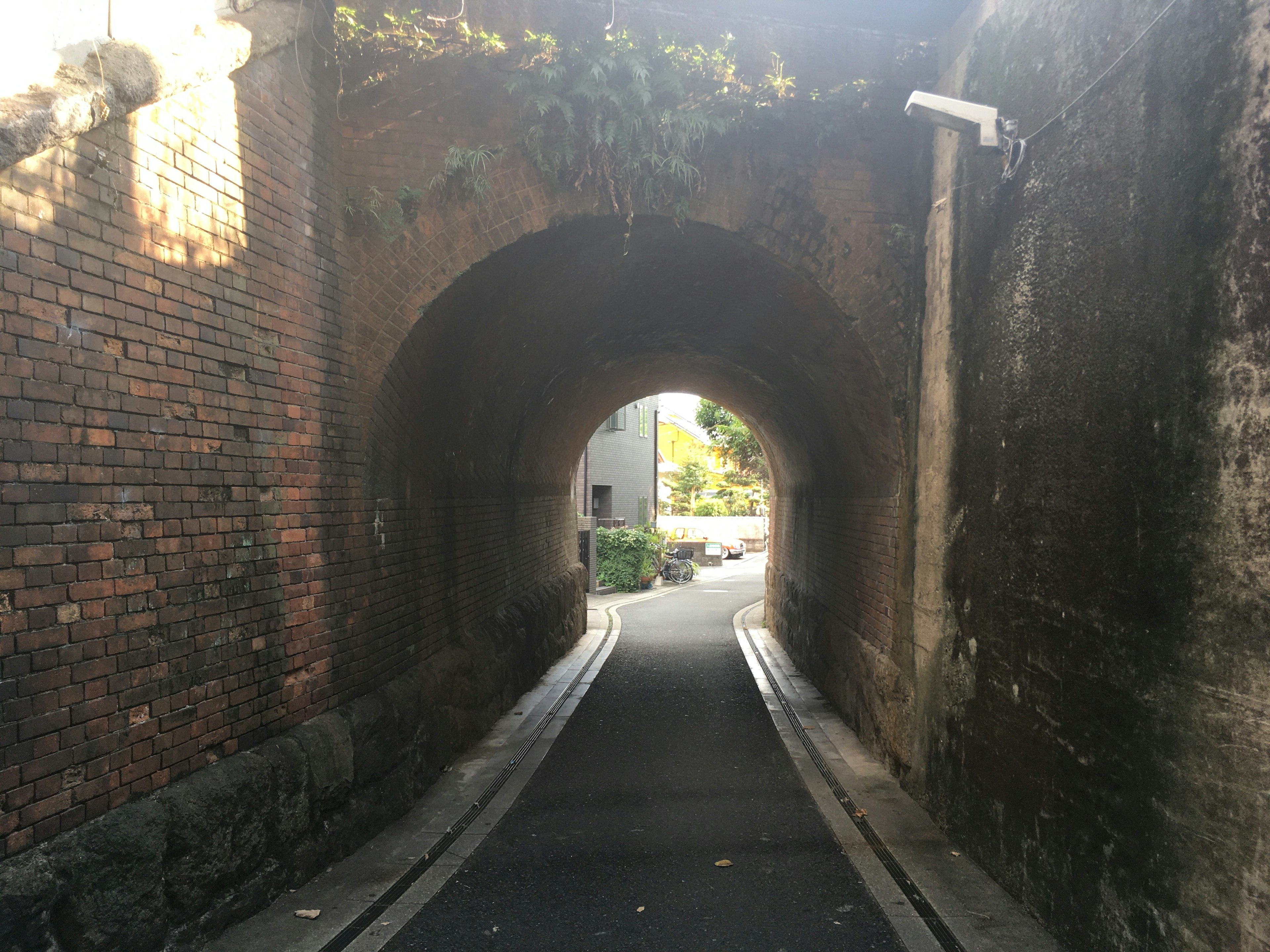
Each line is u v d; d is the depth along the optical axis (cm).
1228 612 252
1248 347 246
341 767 414
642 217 522
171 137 324
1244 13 253
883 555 612
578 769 591
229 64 355
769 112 520
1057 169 365
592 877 409
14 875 242
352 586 450
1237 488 249
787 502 1204
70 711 267
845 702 728
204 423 338
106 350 287
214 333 347
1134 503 302
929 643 505
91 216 282
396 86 488
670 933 353
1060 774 347
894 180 542
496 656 732
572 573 1233
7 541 246
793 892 393
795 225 535
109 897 274
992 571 418
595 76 484
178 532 320
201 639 330
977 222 448
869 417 614
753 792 541
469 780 559
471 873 411
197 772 327
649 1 518
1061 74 368
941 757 480
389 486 497
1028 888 373
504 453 816
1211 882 256
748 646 1176
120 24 317
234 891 339
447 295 499
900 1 518
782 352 751
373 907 369
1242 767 244
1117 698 308
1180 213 281
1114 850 308
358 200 476
